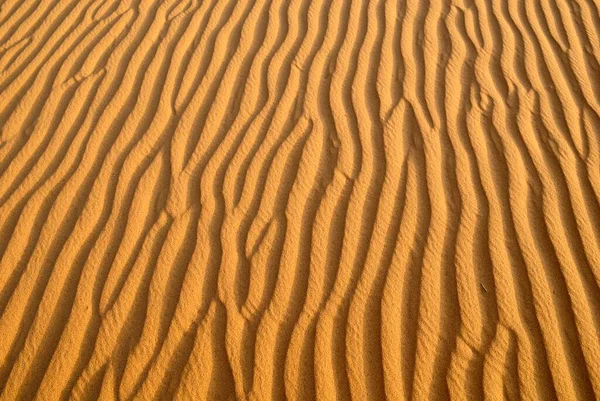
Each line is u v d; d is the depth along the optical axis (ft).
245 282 9.45
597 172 10.69
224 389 8.40
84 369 8.59
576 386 8.22
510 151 11.15
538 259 9.48
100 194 10.64
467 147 11.27
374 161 11.07
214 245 9.91
